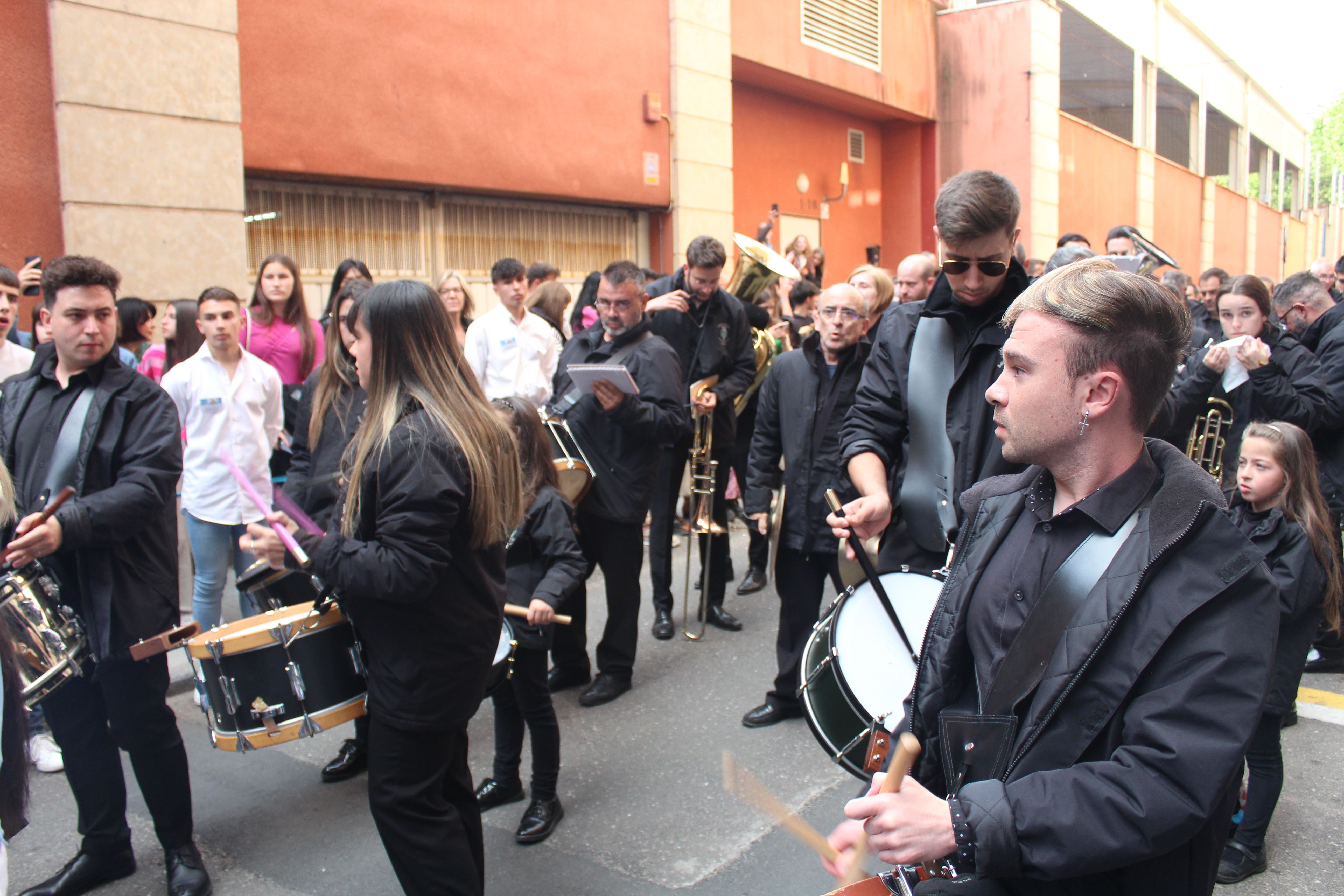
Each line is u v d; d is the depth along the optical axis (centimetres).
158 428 295
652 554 541
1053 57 1561
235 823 347
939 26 1554
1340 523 498
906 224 1566
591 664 487
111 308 294
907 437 279
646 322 475
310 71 718
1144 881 137
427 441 226
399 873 239
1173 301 140
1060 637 138
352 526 232
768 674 484
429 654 233
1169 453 143
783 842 326
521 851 323
